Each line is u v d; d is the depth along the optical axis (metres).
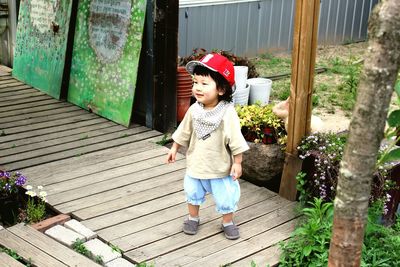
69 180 4.79
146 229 4.03
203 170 3.81
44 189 4.59
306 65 4.19
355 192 2.01
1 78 7.98
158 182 4.81
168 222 4.14
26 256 3.61
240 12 9.45
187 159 3.93
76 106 6.88
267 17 9.90
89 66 6.65
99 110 6.51
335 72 9.11
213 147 3.78
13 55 8.38
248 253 3.75
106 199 4.46
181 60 6.90
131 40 6.02
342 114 7.09
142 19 5.86
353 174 1.99
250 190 4.70
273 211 4.35
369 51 1.86
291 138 4.41
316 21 4.19
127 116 6.12
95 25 6.55
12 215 4.36
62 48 7.02
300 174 4.27
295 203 4.48
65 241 3.79
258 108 5.01
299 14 4.15
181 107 6.25
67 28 6.94
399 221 4.39
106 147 5.58
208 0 8.90
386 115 1.93
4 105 6.81
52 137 5.81
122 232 3.97
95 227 4.02
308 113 4.37
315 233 3.68
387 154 2.42
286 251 3.73
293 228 4.11
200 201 3.94
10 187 4.27
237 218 4.23
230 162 3.83
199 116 3.74
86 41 6.70
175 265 3.60
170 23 5.79
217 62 3.64
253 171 4.77
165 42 5.81
